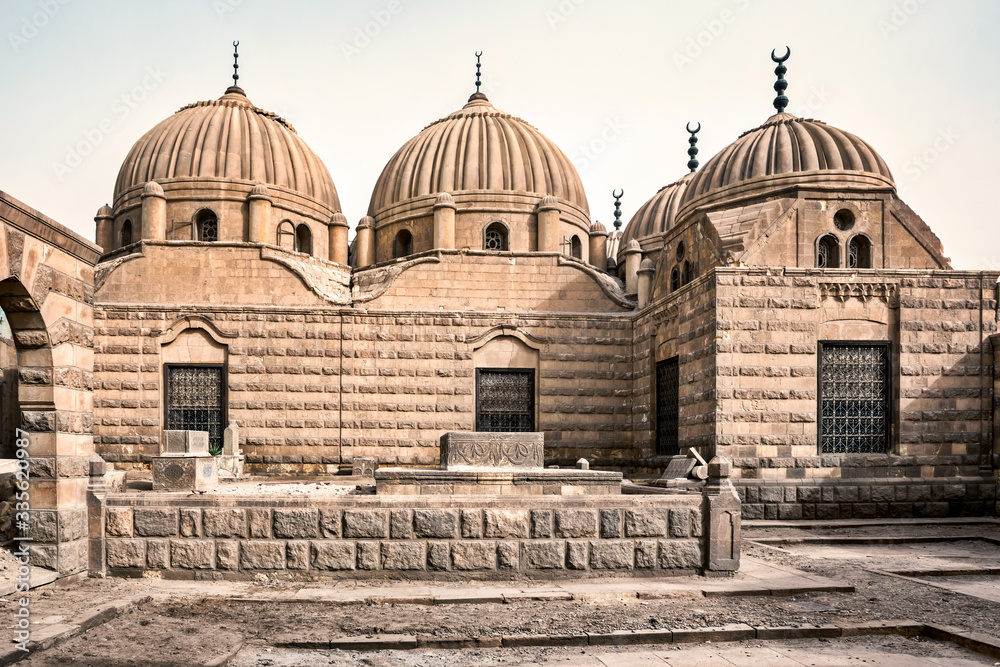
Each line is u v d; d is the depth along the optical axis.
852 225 22.67
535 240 32.25
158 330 27.11
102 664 8.11
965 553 16.73
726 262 21.89
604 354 28.78
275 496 12.47
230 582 12.21
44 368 11.71
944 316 21.88
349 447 27.36
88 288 12.79
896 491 21.05
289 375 27.38
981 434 21.67
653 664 8.69
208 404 27.30
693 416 22.80
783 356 21.39
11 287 10.79
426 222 32.09
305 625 9.90
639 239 35.44
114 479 16.09
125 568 12.36
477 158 32.81
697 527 12.97
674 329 25.05
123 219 32.28
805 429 21.20
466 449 15.80
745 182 25.59
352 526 12.37
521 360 28.45
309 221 33.47
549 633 9.59
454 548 12.43
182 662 8.21
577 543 12.64
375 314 27.80
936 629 10.02
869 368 21.80
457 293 28.72
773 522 20.03
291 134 35.44
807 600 11.70
